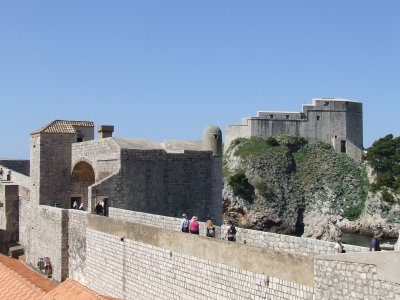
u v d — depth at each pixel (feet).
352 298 57.26
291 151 499.92
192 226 94.99
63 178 173.99
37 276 105.19
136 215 119.85
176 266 90.43
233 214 464.24
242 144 503.20
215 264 80.94
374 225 448.24
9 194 199.00
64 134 174.19
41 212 162.61
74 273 136.05
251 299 73.51
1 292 90.17
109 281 114.32
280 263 68.54
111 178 139.03
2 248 196.95
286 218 470.39
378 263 54.49
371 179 479.82
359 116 521.24
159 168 147.33
